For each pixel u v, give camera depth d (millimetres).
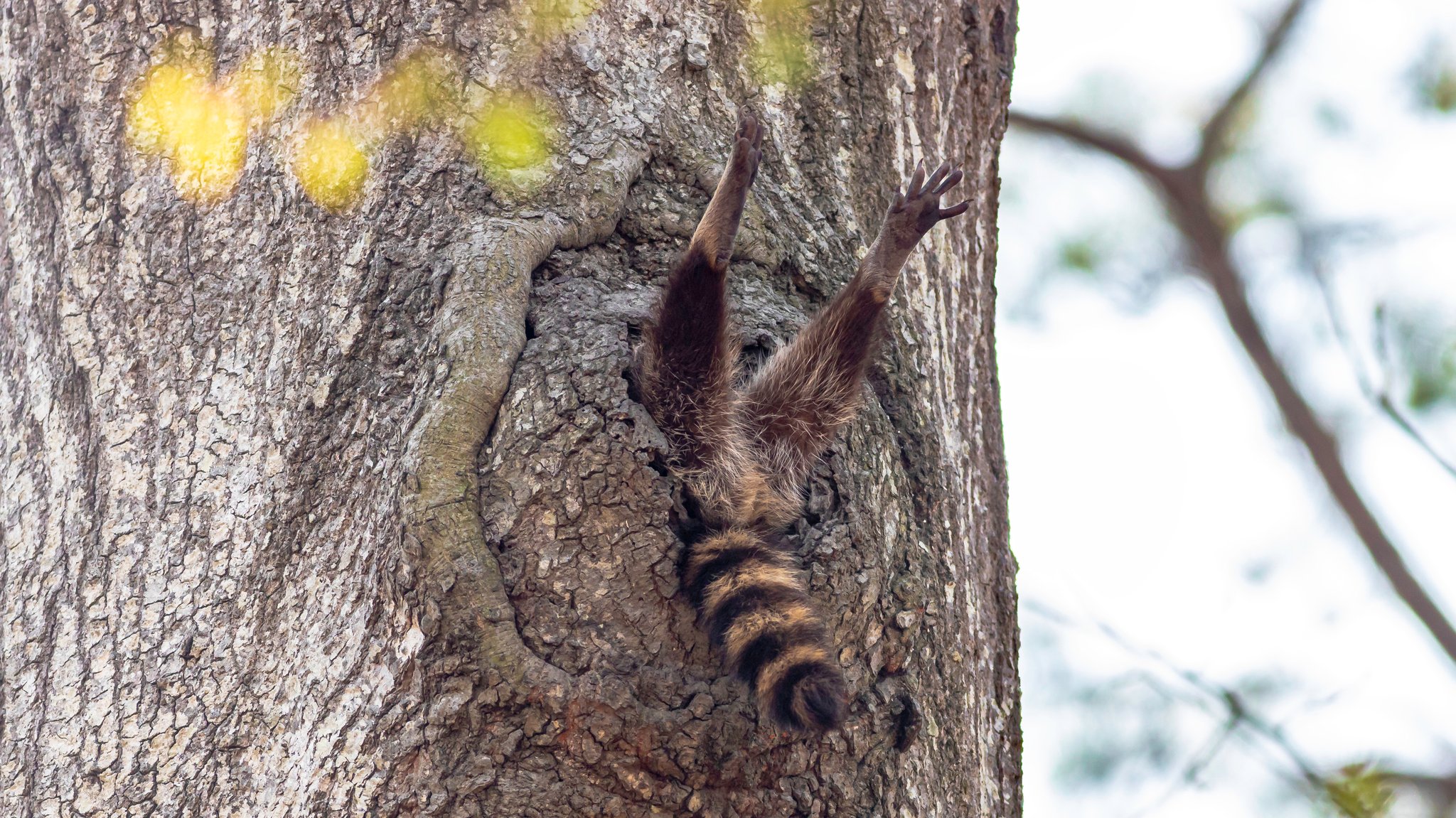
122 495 14391
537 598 14289
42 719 14352
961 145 14734
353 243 14406
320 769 14281
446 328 14352
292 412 14367
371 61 14461
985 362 14711
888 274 14555
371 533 14312
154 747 14320
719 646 14320
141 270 14438
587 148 14484
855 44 14664
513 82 14477
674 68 14562
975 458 14641
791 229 14578
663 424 14461
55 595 14383
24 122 14523
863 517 14422
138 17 14500
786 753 14328
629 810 14281
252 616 14336
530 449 14312
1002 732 14586
